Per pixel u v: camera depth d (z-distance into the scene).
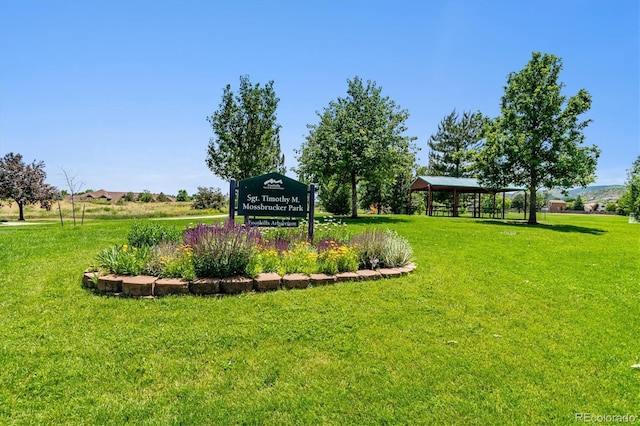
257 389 2.79
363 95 19.42
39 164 26.14
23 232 10.95
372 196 31.58
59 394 2.66
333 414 2.53
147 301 4.36
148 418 2.45
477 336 3.78
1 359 3.05
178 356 3.21
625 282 6.18
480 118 21.64
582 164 17.58
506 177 19.94
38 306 4.16
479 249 9.21
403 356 3.31
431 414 2.55
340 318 4.08
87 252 7.18
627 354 3.47
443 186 26.59
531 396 2.78
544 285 5.83
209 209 39.72
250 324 3.83
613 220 26.56
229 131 18.39
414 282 5.56
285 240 6.86
